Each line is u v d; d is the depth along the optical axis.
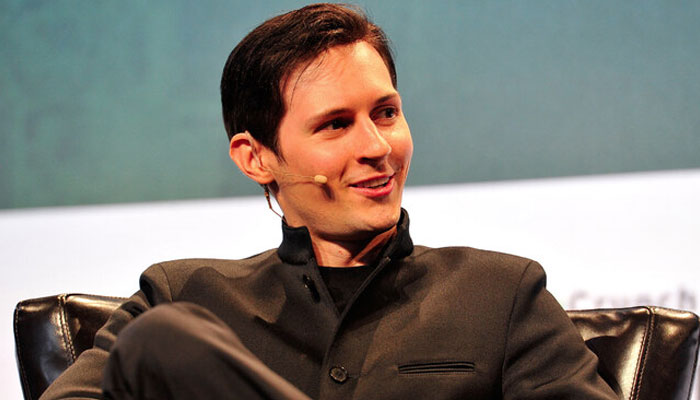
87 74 11.66
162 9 11.35
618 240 7.73
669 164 9.87
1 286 8.11
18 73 11.83
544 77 10.27
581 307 6.97
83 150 11.80
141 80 11.52
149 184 11.65
